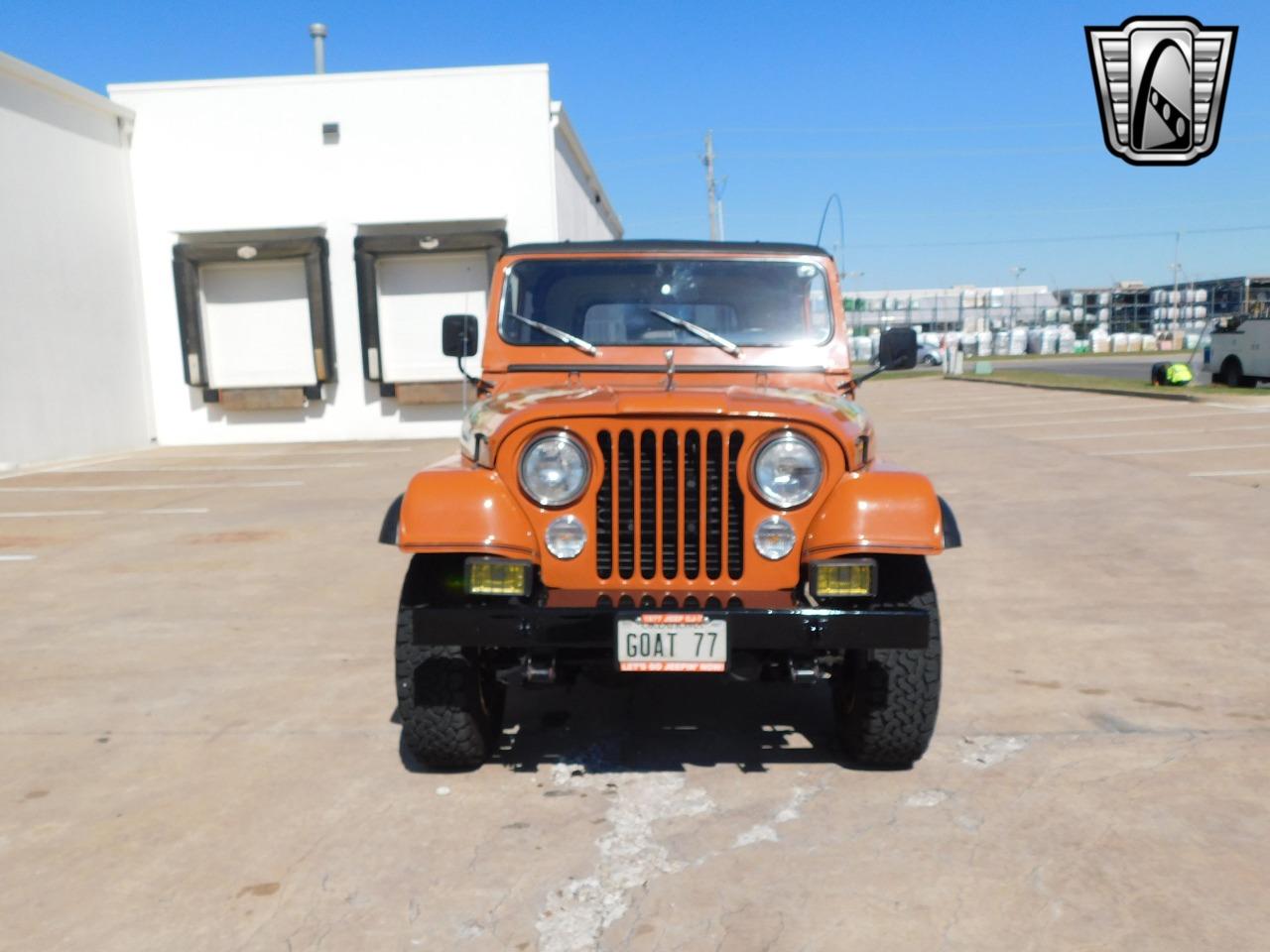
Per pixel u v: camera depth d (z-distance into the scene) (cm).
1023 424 1647
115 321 1595
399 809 347
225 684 484
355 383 1678
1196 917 272
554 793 359
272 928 275
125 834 331
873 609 335
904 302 6200
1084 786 353
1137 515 853
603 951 262
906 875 297
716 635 320
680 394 362
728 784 364
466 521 337
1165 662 485
